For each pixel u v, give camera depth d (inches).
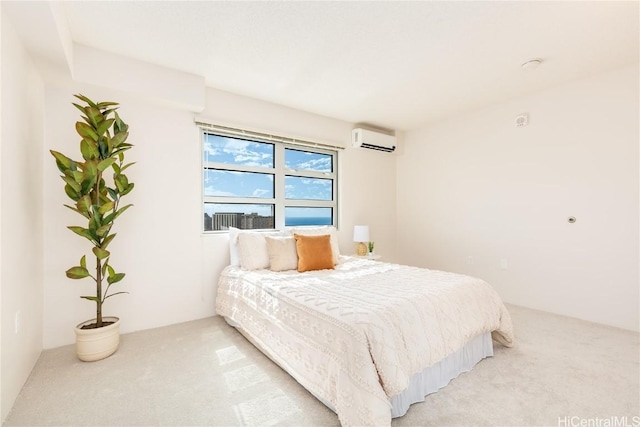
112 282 89.7
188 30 83.7
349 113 152.9
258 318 89.7
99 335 84.0
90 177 80.0
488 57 98.3
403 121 166.1
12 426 58.2
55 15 65.4
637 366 79.4
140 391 69.4
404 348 61.0
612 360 82.8
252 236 117.9
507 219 138.3
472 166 151.6
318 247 114.5
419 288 81.3
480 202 148.6
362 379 54.4
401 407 60.9
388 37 87.0
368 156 176.6
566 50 94.3
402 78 113.7
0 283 59.1
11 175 65.6
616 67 106.0
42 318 89.7
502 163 139.7
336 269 114.3
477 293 84.5
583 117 115.0
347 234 167.5
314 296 75.3
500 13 76.4
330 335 61.8
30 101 78.6
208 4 73.2
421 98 133.6
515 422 58.5
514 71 108.3
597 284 112.5
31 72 79.5
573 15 77.1
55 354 87.7
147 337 100.2
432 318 69.7
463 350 78.2
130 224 105.4
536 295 129.0
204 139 124.0
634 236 104.4
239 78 113.4
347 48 92.8
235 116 127.0
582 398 65.7
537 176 128.1
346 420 54.6
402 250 188.1
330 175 162.6
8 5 59.8
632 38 87.6
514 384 71.7
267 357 86.2
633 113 104.0
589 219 114.2
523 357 85.3
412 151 182.4
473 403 64.8
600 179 111.3
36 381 73.3
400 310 66.1
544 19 78.8
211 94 121.3
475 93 128.0
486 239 146.5
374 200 179.5
